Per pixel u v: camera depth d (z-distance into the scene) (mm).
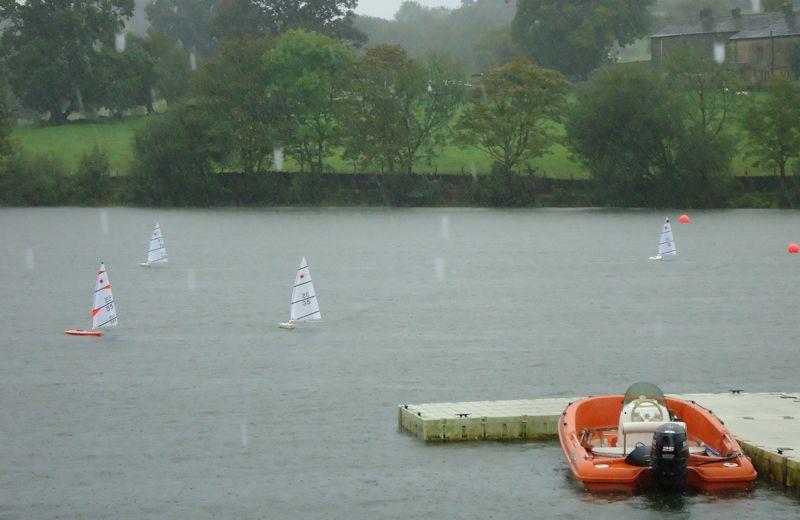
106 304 86438
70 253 152375
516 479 48312
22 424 58156
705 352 76312
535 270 127500
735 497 45438
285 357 75438
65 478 49281
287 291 110500
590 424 50812
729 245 152375
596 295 105812
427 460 50875
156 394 64750
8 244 165875
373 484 48000
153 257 136500
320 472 49594
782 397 57250
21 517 44812
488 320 90750
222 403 62281
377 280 119375
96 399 63594
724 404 55562
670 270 126188
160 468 50531
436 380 67812
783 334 83250
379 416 58938
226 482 48594
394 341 81250
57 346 80312
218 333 85250
